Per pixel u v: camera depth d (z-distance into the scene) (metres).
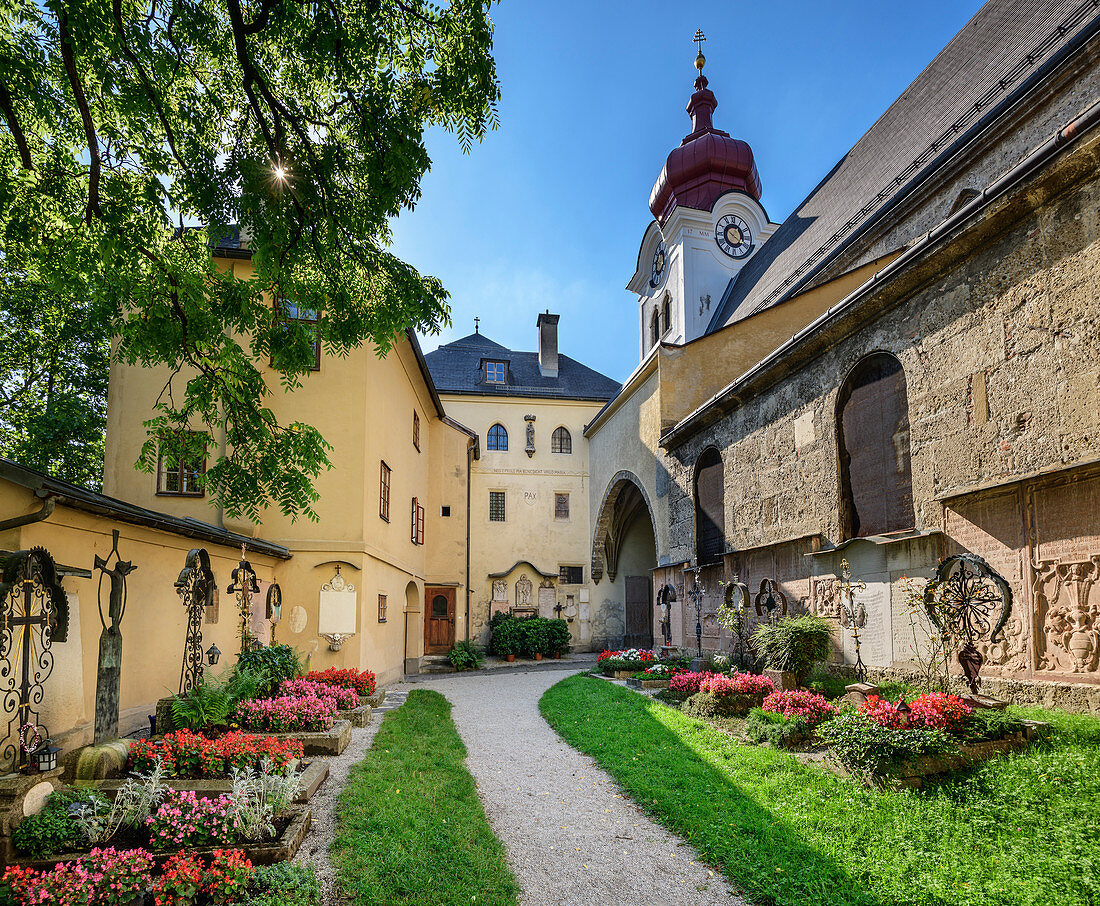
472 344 34.88
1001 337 8.09
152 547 8.95
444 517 26.22
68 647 7.04
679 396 20.34
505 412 30.77
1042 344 7.51
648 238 34.28
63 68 6.29
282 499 7.88
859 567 10.66
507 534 29.66
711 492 17.09
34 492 6.46
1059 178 7.21
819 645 10.73
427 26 6.46
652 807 6.39
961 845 4.70
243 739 6.85
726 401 15.55
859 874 4.48
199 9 6.20
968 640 7.55
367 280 7.79
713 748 8.14
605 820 6.24
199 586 8.69
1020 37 14.28
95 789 5.57
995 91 13.73
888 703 6.79
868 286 10.19
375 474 15.47
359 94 6.62
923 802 5.43
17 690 6.14
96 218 6.20
